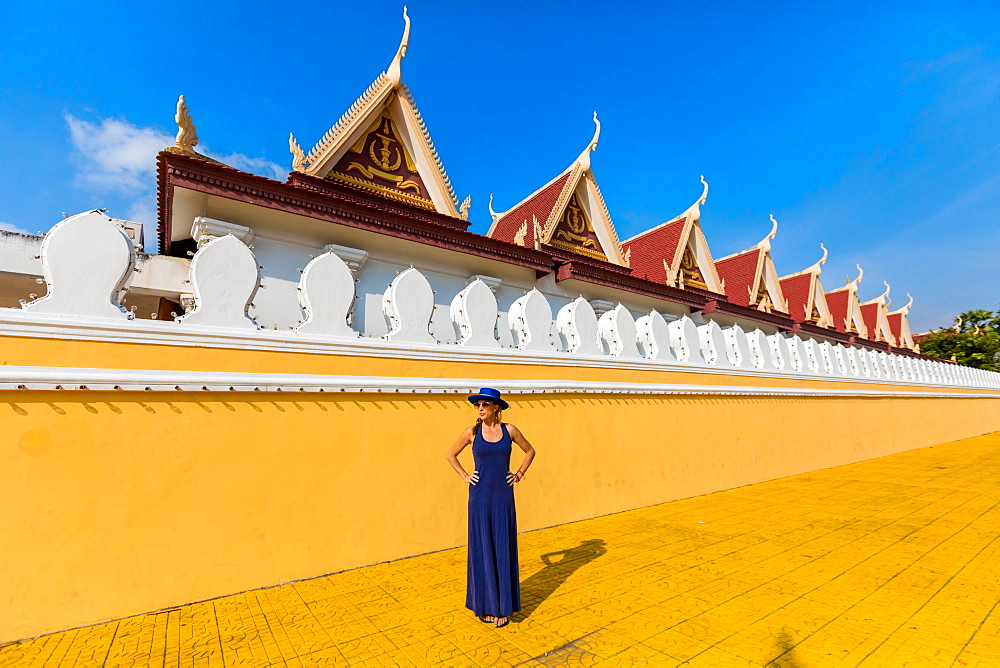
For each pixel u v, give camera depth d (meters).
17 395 2.94
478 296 5.42
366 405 4.25
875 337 24.42
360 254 7.20
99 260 3.34
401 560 4.24
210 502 3.45
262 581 3.58
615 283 9.97
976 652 2.67
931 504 6.48
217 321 3.73
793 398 9.48
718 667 2.55
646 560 4.29
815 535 5.06
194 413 3.48
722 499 6.87
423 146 8.95
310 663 2.59
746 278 17.39
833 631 2.95
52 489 2.97
